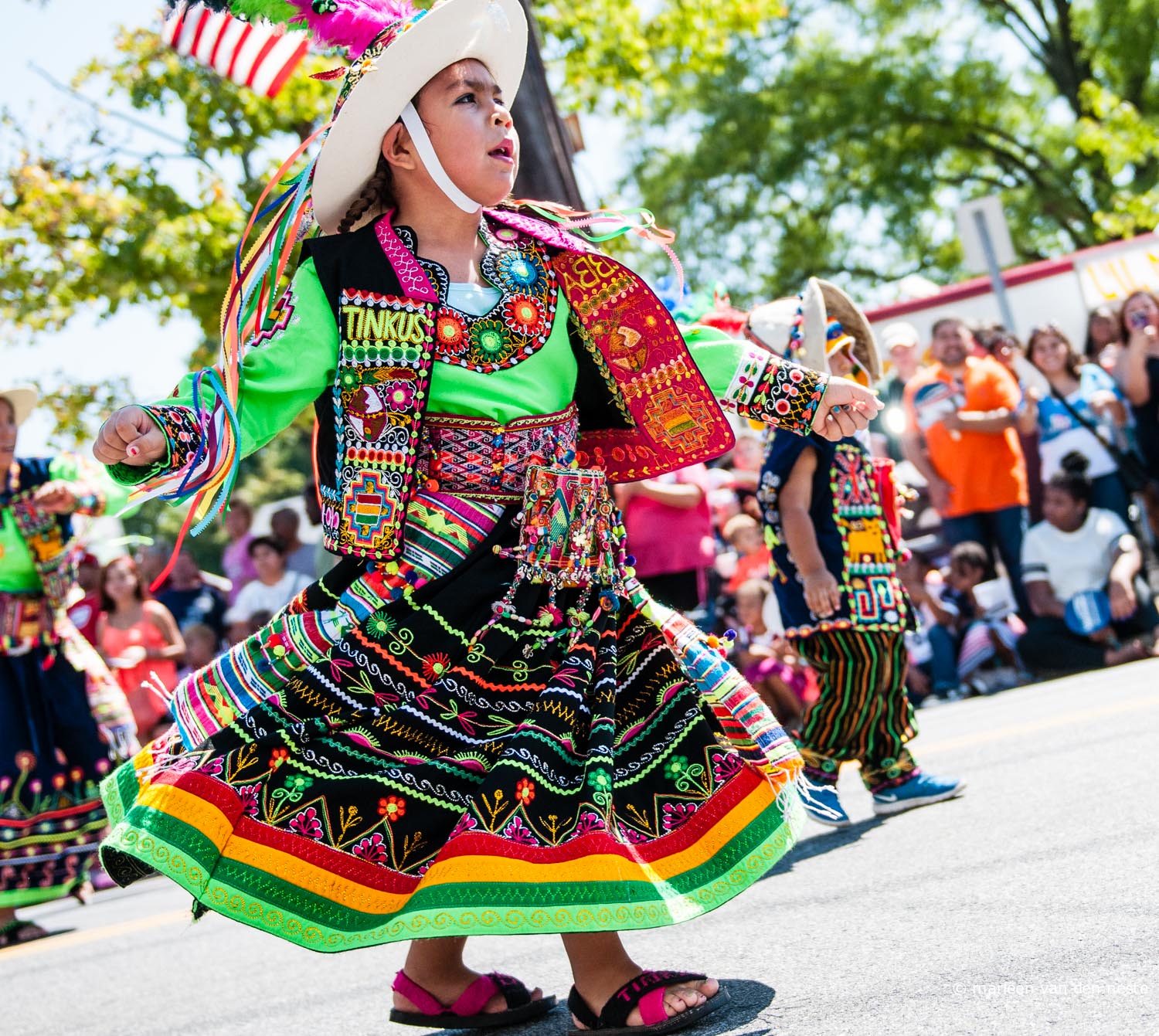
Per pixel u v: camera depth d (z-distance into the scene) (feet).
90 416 52.49
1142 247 32.01
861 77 80.74
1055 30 81.56
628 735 7.97
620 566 8.25
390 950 12.25
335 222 8.58
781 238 84.84
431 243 8.21
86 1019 11.09
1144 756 13.78
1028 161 85.25
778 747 7.96
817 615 14.07
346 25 8.45
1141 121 67.72
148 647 27.89
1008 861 10.36
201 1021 10.23
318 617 7.76
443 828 7.54
